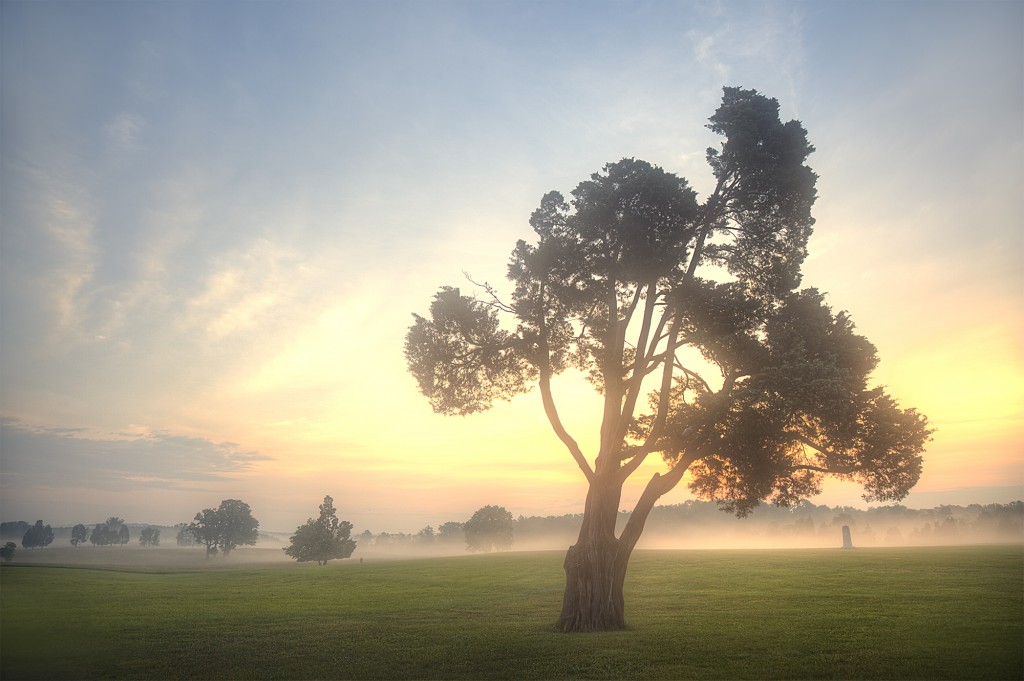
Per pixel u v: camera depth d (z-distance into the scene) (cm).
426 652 1931
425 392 2742
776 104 2605
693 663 1686
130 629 2420
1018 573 3203
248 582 4528
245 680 1630
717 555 5347
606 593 2317
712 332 2403
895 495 2392
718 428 2377
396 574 4991
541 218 2648
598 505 2436
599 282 2572
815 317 2503
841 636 1967
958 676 1477
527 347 2639
